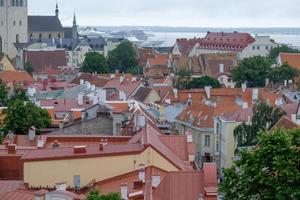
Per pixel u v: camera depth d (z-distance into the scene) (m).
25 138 148.25
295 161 83.31
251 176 84.12
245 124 170.88
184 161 118.62
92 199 81.81
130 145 112.06
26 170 106.50
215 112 199.38
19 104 179.38
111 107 188.00
